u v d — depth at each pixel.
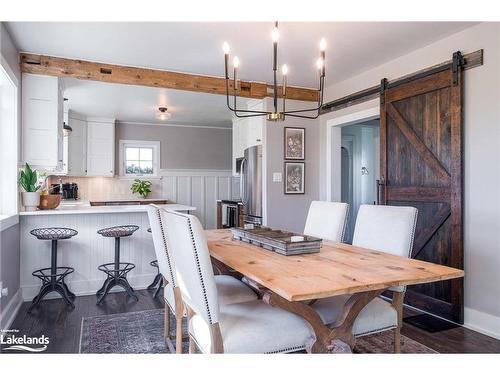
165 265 2.20
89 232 3.89
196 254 1.56
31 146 3.68
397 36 3.14
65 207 4.24
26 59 3.52
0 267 2.77
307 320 1.69
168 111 6.11
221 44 3.30
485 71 2.86
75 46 3.36
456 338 2.72
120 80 3.88
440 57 3.23
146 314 3.21
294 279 1.54
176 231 1.75
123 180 7.02
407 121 3.54
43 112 3.72
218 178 7.73
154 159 7.27
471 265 2.96
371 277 1.58
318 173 5.01
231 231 2.88
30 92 3.68
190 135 7.52
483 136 2.87
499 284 2.77
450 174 3.08
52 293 3.70
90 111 6.09
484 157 2.86
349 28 2.97
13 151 3.34
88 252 3.88
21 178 3.59
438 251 3.21
